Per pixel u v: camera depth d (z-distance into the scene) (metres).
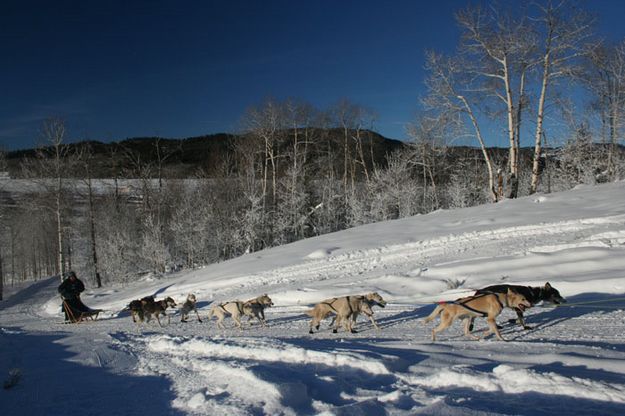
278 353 6.65
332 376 5.43
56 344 9.54
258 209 39.16
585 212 17.44
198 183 46.91
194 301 14.38
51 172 33.91
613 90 28.25
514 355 6.05
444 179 50.53
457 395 4.60
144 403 5.17
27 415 4.91
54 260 74.44
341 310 9.73
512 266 12.78
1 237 48.44
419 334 8.79
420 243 17.86
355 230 24.53
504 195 27.34
